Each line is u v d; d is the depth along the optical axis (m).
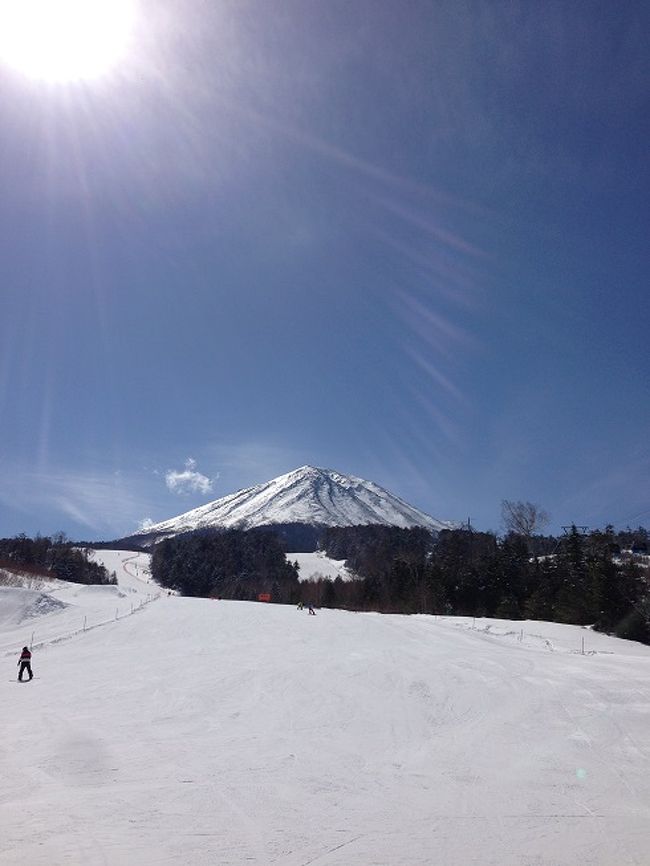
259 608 61.12
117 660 33.03
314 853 8.88
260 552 150.00
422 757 14.58
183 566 142.75
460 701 21.12
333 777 12.88
